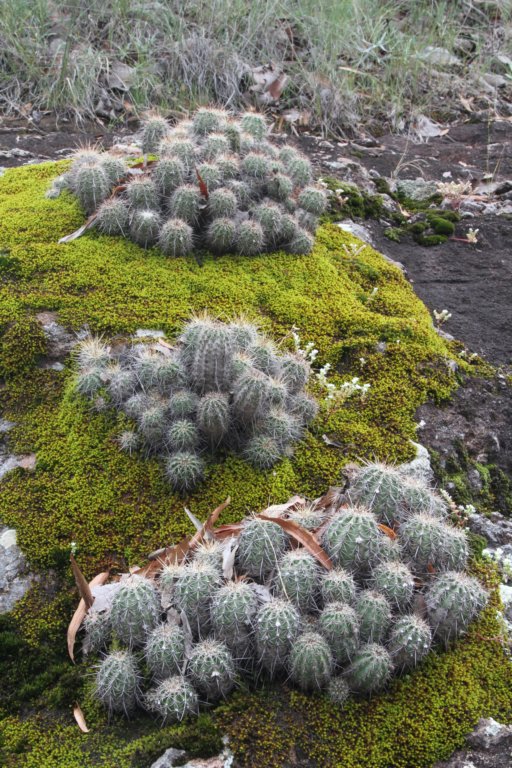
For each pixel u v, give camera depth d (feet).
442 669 7.75
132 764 6.91
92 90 19.93
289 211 13.78
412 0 24.53
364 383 11.18
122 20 21.34
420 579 8.10
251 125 15.17
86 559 8.64
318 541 8.13
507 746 7.22
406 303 13.00
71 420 9.96
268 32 21.81
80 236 12.90
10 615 8.16
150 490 9.23
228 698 7.35
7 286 11.72
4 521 8.96
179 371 9.67
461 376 11.77
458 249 15.48
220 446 9.65
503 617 8.41
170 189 12.89
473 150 20.15
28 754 7.14
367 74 21.43
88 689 7.58
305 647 7.12
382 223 15.98
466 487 10.24
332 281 12.88
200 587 7.39
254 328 10.41
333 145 19.60
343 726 7.23
